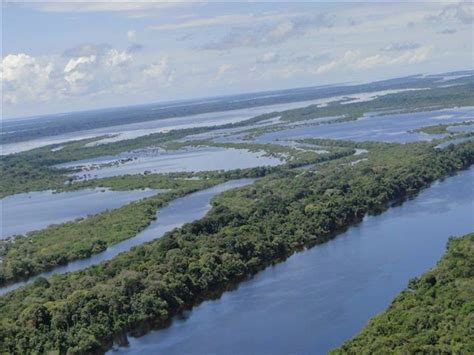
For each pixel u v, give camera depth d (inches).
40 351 5693.9
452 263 6097.4
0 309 6515.8
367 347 4739.2
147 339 6013.8
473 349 4377.5
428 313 5108.3
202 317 6378.0
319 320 5930.1
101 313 6176.2
